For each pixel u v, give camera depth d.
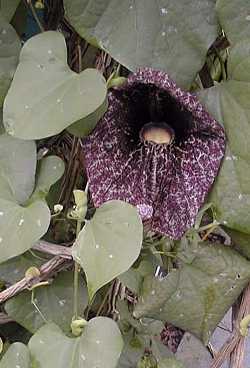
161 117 0.68
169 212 0.68
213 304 0.73
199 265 0.73
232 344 0.76
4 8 0.69
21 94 0.64
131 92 0.65
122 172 0.68
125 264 0.62
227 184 0.67
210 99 0.67
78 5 0.64
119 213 0.64
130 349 0.81
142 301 0.74
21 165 0.70
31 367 0.68
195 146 0.67
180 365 0.77
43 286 0.77
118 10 0.64
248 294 0.75
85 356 0.67
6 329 0.87
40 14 0.78
